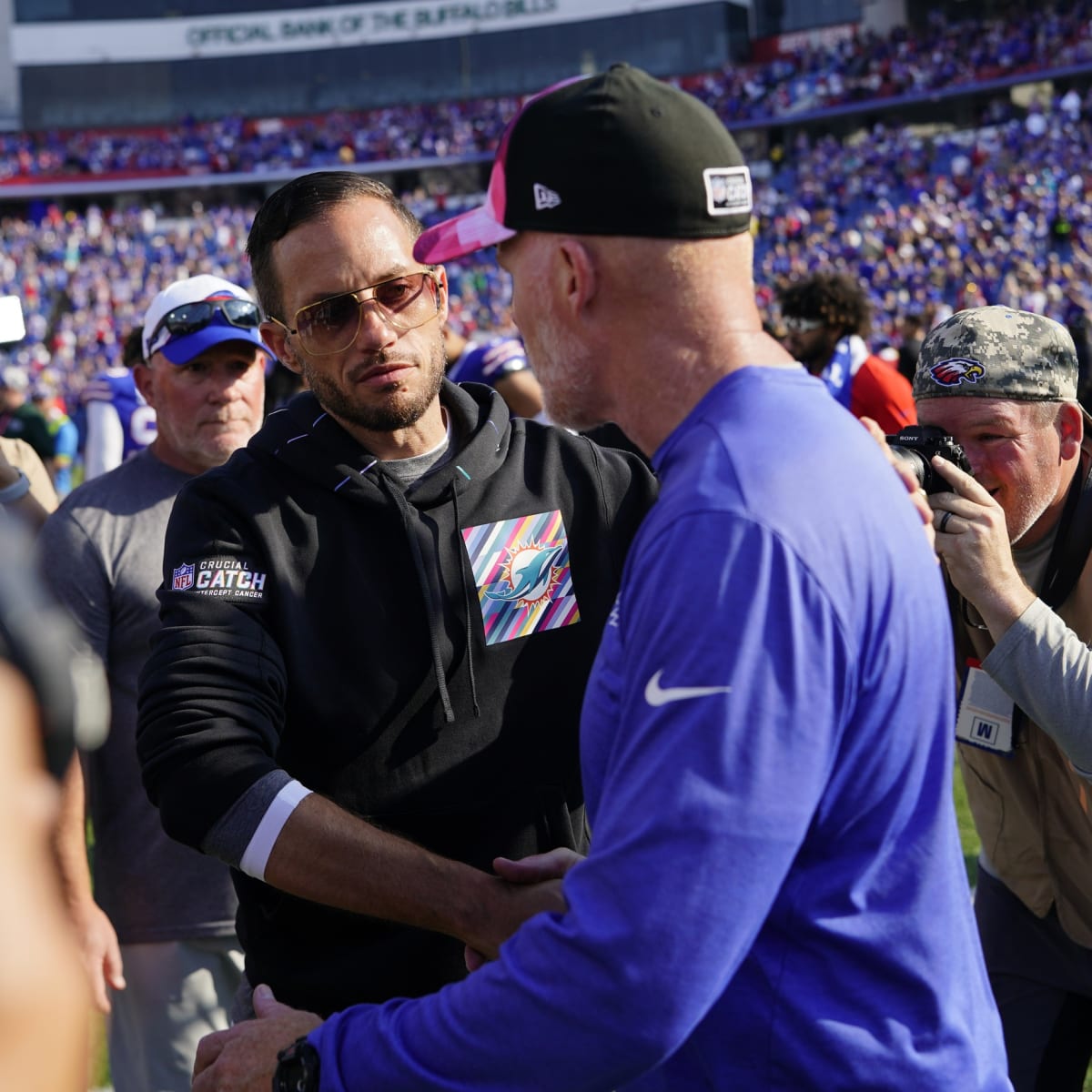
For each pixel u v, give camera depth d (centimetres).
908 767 117
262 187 4891
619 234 120
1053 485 201
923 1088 116
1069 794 211
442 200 4703
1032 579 217
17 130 5194
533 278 128
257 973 172
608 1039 107
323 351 173
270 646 163
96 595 262
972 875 425
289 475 174
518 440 186
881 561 115
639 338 123
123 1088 271
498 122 4791
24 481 281
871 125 4219
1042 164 3372
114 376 513
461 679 171
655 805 106
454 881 150
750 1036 118
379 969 165
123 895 262
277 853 150
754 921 106
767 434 116
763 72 4466
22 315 228
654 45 4759
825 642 108
